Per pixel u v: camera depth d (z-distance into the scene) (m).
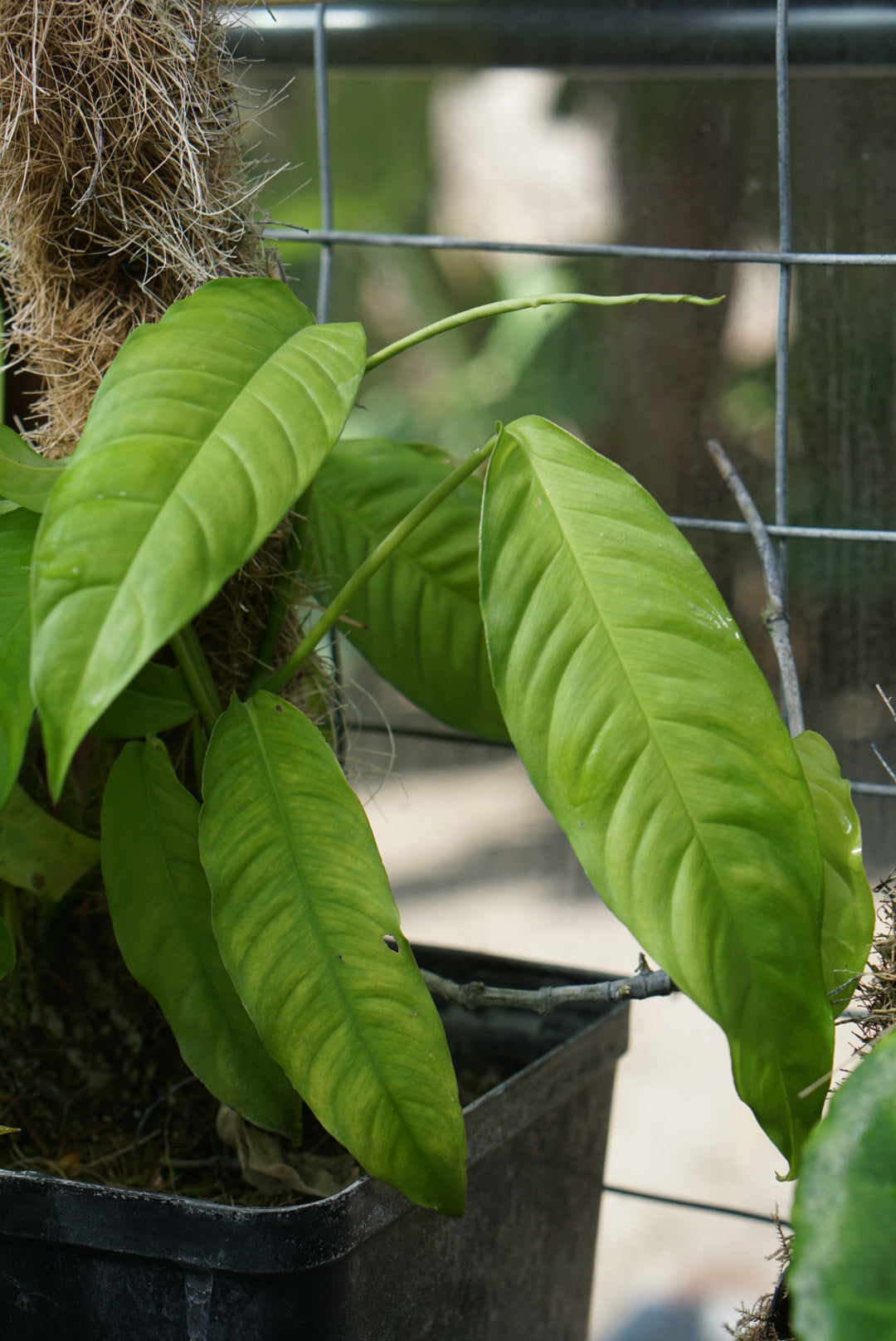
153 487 1.17
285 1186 1.31
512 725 1.21
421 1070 1.22
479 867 1.58
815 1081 1.19
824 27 1.37
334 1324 1.23
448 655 1.37
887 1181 1.12
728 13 1.38
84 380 1.32
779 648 1.31
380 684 1.57
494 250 1.37
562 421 1.50
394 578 1.37
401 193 1.61
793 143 1.41
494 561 1.22
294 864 1.24
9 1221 1.25
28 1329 1.25
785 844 1.20
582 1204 1.37
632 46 1.40
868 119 1.40
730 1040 1.19
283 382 1.20
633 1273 1.58
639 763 1.20
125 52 1.27
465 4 1.41
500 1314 1.31
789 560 1.44
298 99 1.60
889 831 1.44
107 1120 1.37
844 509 1.43
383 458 1.38
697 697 1.20
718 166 1.43
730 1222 1.60
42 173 1.29
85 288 1.32
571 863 1.57
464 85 1.51
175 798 1.29
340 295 1.72
